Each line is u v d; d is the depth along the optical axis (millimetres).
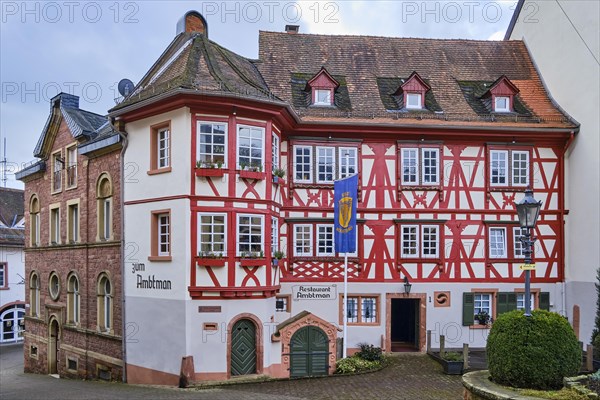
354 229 16078
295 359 15250
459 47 21922
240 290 14477
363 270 18172
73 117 19297
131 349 15648
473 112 19156
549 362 9039
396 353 18062
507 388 9156
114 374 16453
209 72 15445
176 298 14414
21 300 33125
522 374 9117
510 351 9250
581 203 18281
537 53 21266
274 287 15266
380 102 19203
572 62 19000
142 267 15398
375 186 18344
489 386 9312
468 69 21141
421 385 13625
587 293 17875
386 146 18469
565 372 9109
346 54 20938
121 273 16047
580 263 18250
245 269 14680
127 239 15961
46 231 21453
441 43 21969
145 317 15227
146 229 15328
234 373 14609
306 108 18406
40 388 14984
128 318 15805
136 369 15438
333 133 18172
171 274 14570
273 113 15375
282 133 17906
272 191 15828
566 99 19344
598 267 17500
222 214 14562
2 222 34250
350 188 16188
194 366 14203
